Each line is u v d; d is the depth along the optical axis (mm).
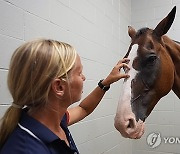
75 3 1556
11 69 528
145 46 1146
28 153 451
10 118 533
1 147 521
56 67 503
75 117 922
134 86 1087
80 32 1611
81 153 1595
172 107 2420
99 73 1897
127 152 2518
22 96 512
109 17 2145
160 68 1187
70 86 551
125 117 1021
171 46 1310
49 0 1293
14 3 1056
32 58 504
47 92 505
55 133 554
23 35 1105
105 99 2016
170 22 1187
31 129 499
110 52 2156
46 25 1265
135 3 2701
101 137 1923
